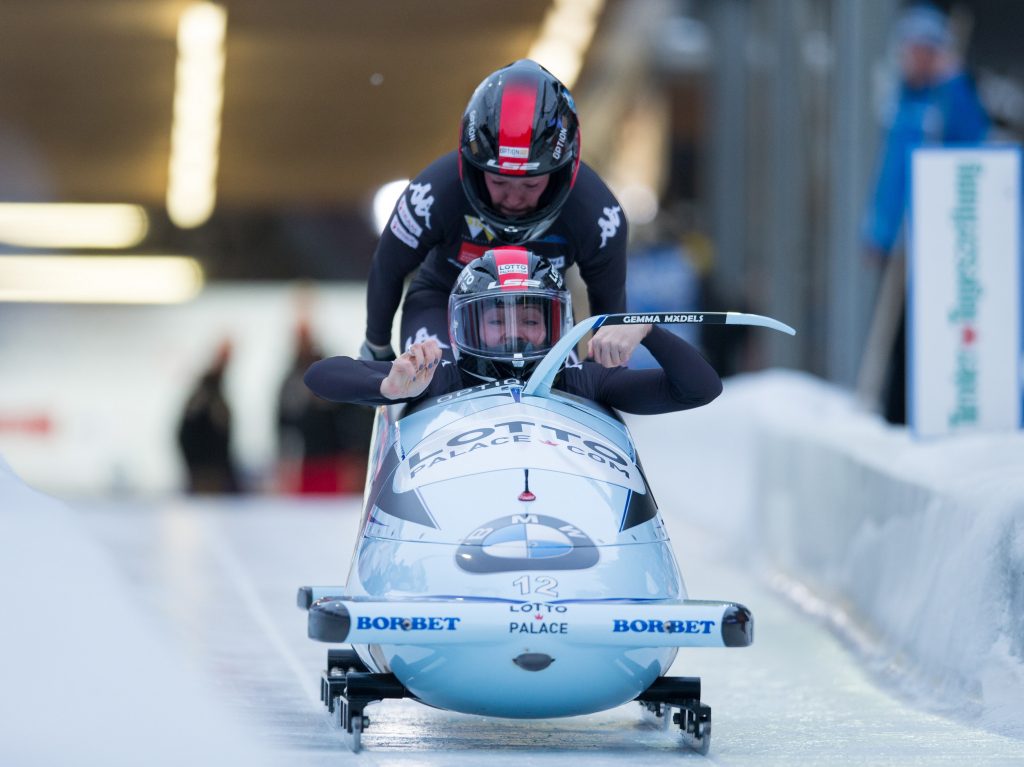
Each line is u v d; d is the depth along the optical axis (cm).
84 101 6322
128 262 7581
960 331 2659
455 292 1722
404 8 5359
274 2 5250
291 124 6719
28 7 5209
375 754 1506
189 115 6531
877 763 1525
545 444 1586
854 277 3831
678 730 1684
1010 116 4988
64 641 1395
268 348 6956
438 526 1508
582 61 6050
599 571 1473
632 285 6228
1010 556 1853
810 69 5138
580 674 1453
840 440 2733
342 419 5688
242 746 1338
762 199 5978
